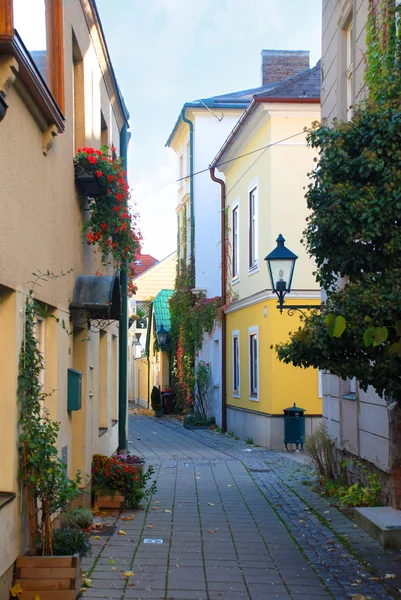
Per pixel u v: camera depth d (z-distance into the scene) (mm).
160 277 46375
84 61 9172
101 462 9562
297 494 11039
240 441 19984
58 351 7141
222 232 23141
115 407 13867
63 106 7195
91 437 9445
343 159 6930
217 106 27125
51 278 6895
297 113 17344
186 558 7180
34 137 6172
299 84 17703
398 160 6723
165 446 19062
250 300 19328
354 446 10648
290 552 7516
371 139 6988
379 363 6273
